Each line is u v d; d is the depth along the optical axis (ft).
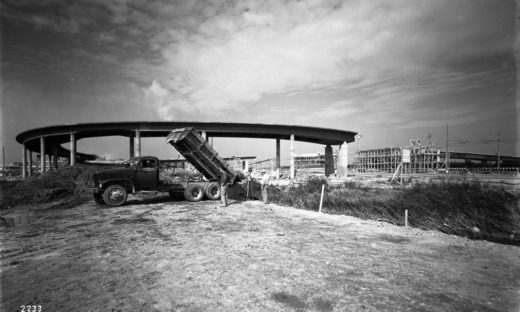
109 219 37.52
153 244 24.76
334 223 33.86
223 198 48.88
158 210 44.86
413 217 36.29
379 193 70.54
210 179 61.87
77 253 22.27
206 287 15.76
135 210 45.11
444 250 22.27
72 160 165.58
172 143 56.29
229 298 14.43
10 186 69.31
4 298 14.57
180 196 60.54
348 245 24.03
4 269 18.81
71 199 58.70
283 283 16.21
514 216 32.55
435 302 13.69
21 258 21.20
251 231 29.76
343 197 61.41
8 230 31.12
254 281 16.52
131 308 13.46
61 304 13.88
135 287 15.85
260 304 13.78
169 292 15.19
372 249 22.76
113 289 15.61
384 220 37.27
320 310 13.12
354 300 14.05
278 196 62.64
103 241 25.94
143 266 19.22
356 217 39.04
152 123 165.58
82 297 14.66
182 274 17.70
